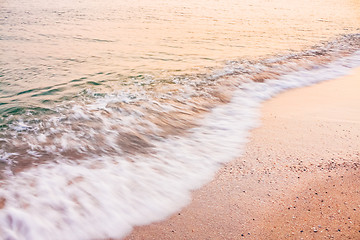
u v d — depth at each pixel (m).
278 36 13.49
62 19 16.98
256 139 4.85
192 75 8.08
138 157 4.29
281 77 8.14
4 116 5.48
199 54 10.30
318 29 15.30
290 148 4.53
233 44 11.84
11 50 10.59
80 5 23.16
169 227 3.03
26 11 19.97
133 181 3.70
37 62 9.22
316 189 3.51
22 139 4.70
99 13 19.25
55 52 10.41
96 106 6.02
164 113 5.82
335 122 5.41
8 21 16.25
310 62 9.54
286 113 5.90
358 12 21.83
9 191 3.43
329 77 8.20
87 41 12.00
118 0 26.58
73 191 3.47
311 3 27.27
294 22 17.34
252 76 8.12
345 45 11.92
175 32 13.88
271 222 3.04
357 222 2.96
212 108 6.18
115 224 3.04
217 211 3.23
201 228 3.01
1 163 4.04
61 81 7.55
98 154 4.34
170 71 8.40
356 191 3.44
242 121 5.57
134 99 6.42
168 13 19.67
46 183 3.61
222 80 7.75
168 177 3.81
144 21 16.58
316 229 2.90
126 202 3.33
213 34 13.60
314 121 5.48
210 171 3.96
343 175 3.77
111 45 11.41
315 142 4.68
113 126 5.21
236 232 2.94
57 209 3.18
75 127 5.13
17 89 6.99
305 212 3.14
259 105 6.36
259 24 16.42
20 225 2.95
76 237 2.88
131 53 10.31
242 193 3.51
